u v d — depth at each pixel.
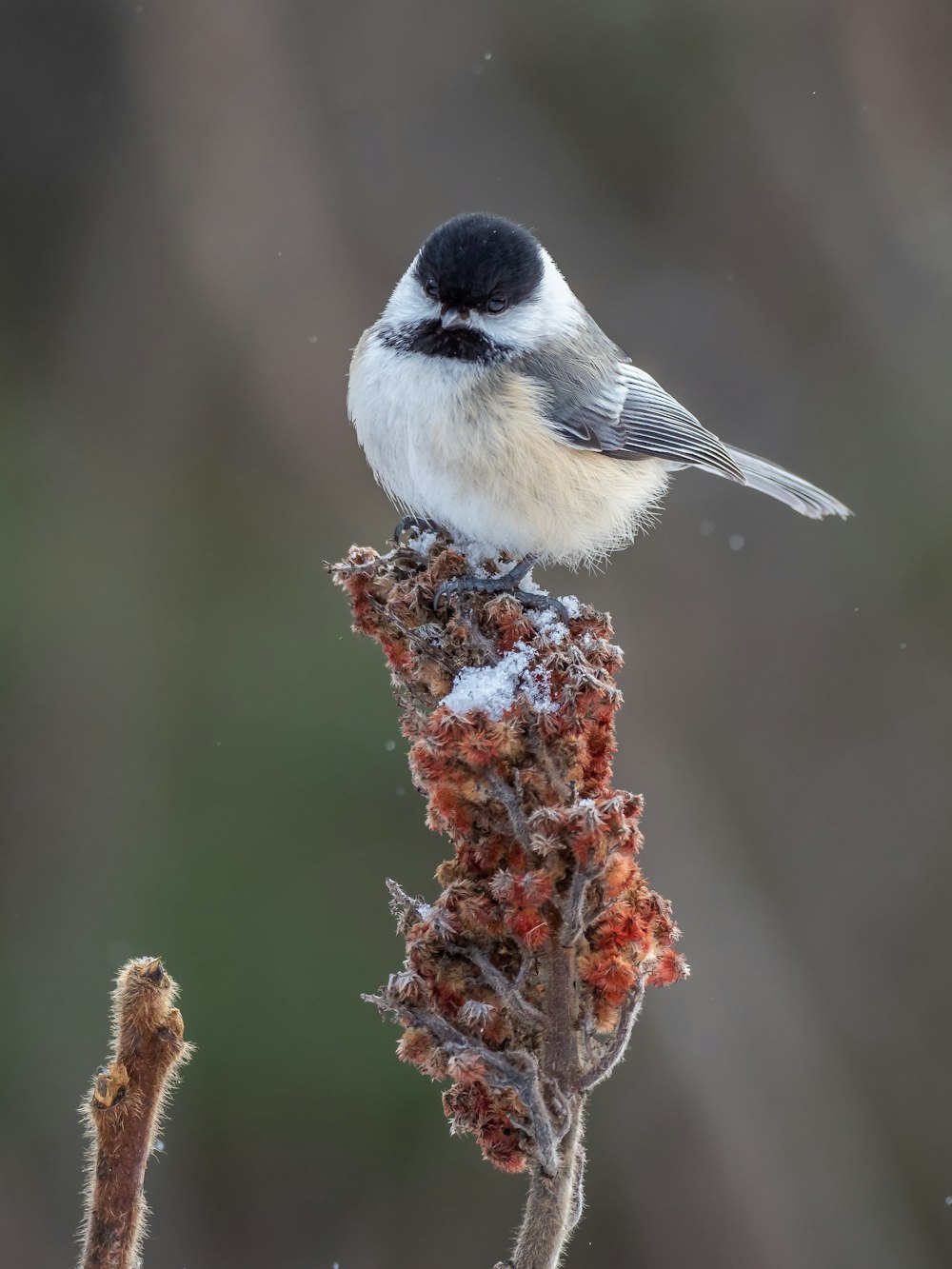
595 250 14.50
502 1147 3.77
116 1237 3.11
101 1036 12.70
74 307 14.49
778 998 14.10
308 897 12.74
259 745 13.34
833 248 14.57
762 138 14.48
